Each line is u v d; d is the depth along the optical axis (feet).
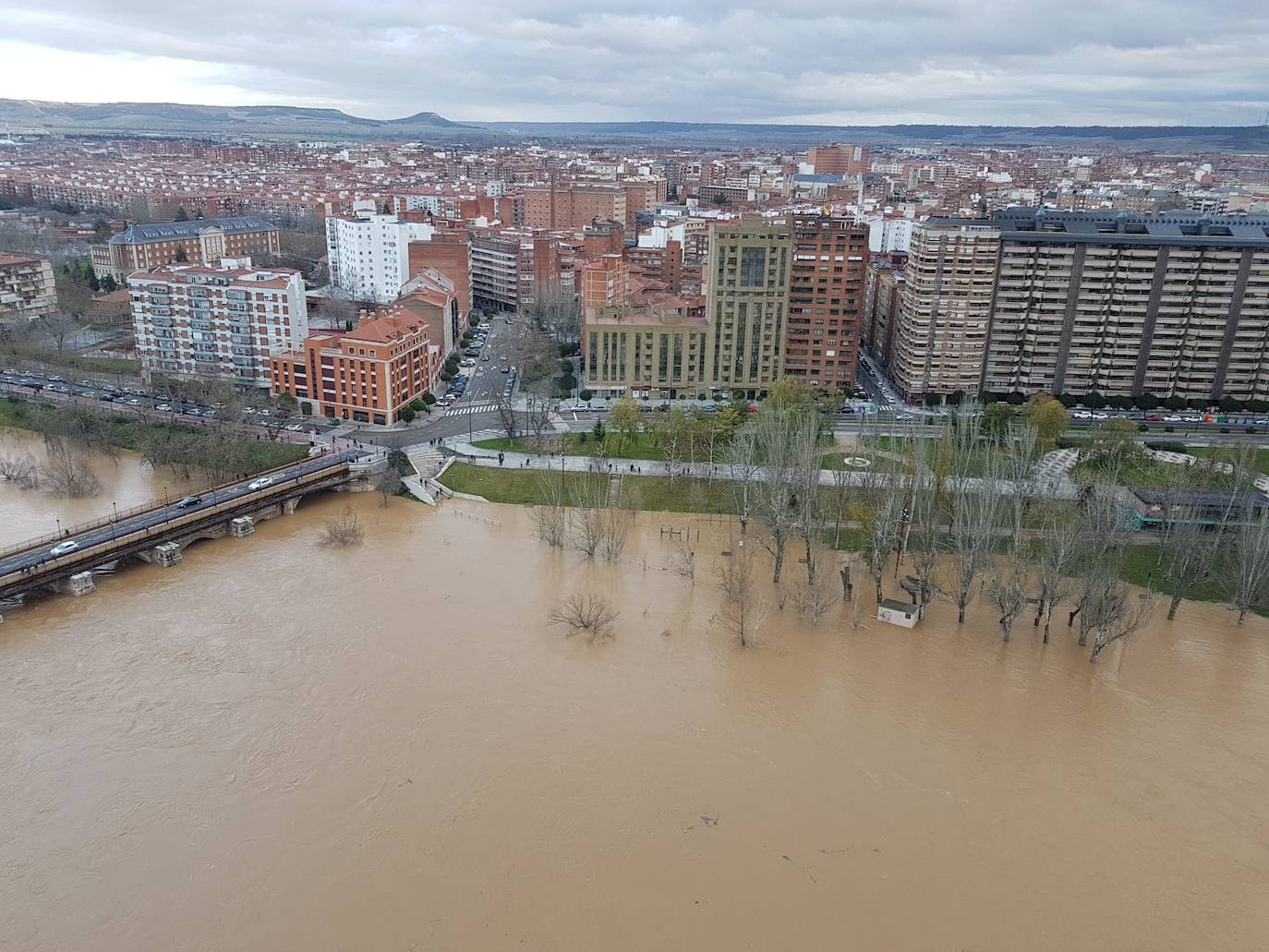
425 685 428.56
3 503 618.03
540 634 476.13
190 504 583.99
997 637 488.44
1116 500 556.51
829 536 605.73
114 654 446.60
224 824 341.82
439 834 339.57
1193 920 313.53
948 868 332.19
